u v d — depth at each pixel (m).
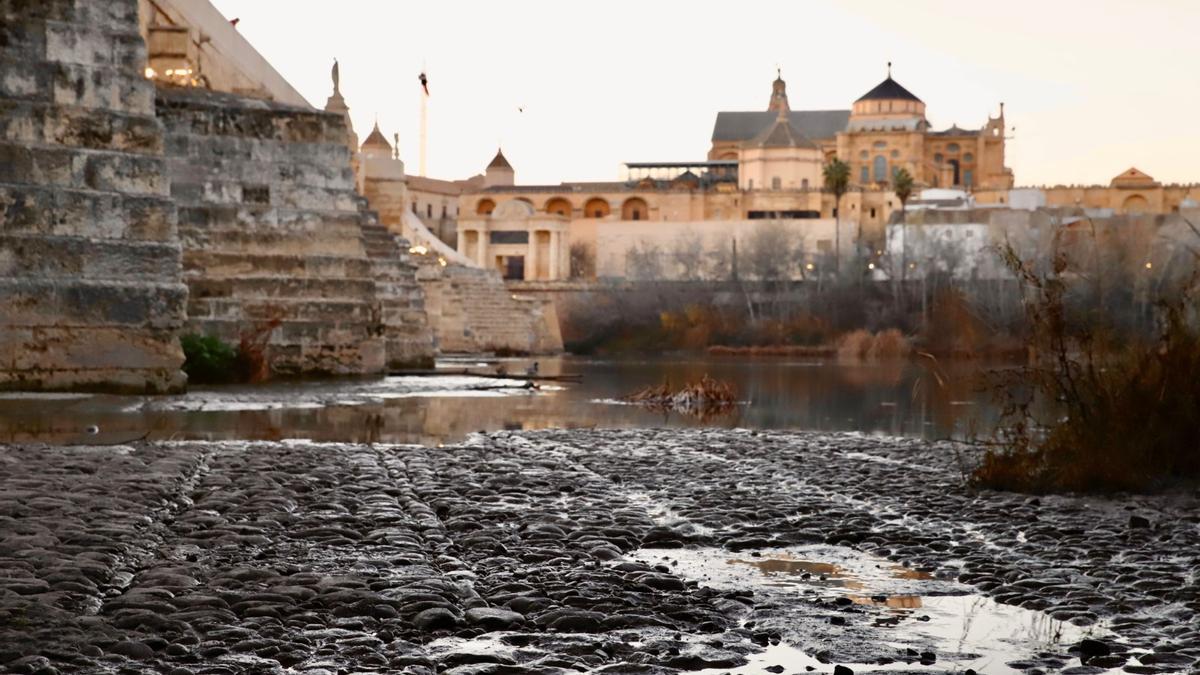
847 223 163.75
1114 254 64.81
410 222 97.81
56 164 22.08
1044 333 14.78
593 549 9.12
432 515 10.48
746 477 13.66
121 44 22.59
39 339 21.98
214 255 32.00
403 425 19.58
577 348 113.12
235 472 12.67
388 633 6.67
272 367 32.47
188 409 20.88
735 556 9.21
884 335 89.38
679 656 6.38
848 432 19.98
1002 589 8.01
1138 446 13.25
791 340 105.06
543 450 16.16
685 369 55.56
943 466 14.91
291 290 32.66
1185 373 13.77
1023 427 13.91
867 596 7.89
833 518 10.77
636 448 16.75
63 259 22.14
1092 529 10.45
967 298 57.62
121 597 7.14
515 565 8.48
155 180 22.86
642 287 117.12
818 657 6.48
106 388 22.56
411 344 43.53
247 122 32.25
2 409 19.64
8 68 21.81
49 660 5.95
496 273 90.56
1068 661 6.42
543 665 6.19
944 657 6.48
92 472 12.27
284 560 8.41
